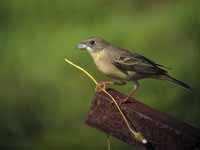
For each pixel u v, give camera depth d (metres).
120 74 9.95
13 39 18.56
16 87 16.56
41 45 18.16
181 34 18.03
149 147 7.01
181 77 16.73
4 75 17.20
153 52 17.70
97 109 7.34
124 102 7.36
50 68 17.20
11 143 14.99
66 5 19.48
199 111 15.37
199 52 17.33
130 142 7.16
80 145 14.76
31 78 16.92
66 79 16.69
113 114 7.25
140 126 7.05
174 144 6.88
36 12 19.45
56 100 16.09
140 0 19.44
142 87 15.81
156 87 15.80
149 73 9.96
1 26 19.16
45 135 15.07
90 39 10.08
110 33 18.36
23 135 15.08
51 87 16.52
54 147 14.84
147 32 18.20
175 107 15.52
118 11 19.25
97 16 19.17
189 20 18.34
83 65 16.94
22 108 15.91
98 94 7.32
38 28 18.91
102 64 9.99
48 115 15.73
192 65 16.95
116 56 9.89
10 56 17.98
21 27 19.06
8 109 15.85
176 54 17.50
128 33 18.30
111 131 7.26
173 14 18.66
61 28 18.81
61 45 17.97
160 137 6.94
